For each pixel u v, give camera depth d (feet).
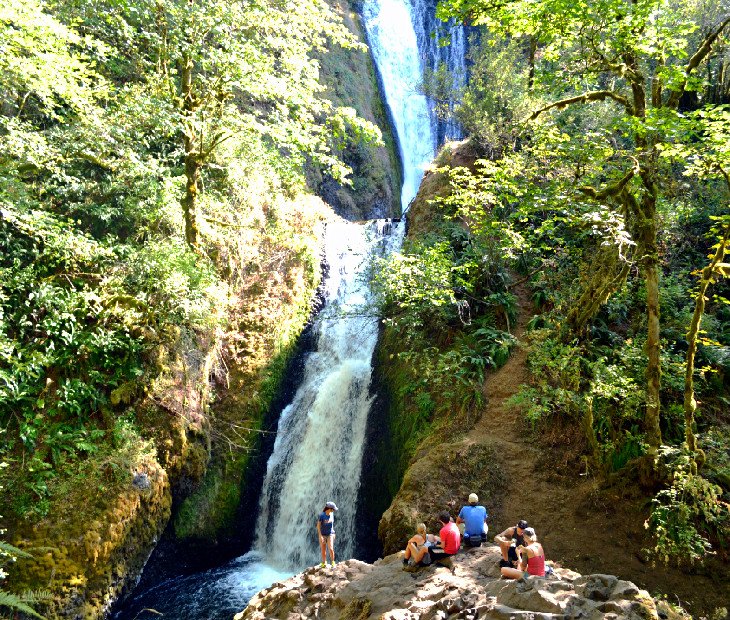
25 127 42.88
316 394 54.34
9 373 39.83
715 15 54.90
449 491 37.58
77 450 40.01
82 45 43.27
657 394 33.53
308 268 62.85
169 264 43.80
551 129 40.75
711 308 44.34
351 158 86.69
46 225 39.81
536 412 36.63
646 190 33.40
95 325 43.57
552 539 33.58
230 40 41.63
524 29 36.35
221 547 46.29
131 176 48.19
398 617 21.08
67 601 34.37
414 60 108.68
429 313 50.57
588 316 41.27
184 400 46.60
